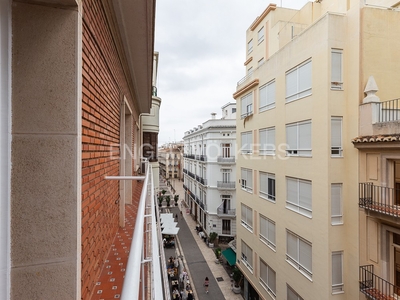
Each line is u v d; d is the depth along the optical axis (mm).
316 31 7531
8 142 1314
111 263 3002
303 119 8148
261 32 14789
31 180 1349
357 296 6609
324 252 7094
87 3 2029
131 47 4578
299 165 8328
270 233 10328
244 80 13586
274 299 9875
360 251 6582
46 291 1364
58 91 1402
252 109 12078
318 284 7312
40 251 1356
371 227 6340
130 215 5324
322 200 7230
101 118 2770
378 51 6824
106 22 3039
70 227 1404
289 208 8891
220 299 13570
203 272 16797
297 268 8383
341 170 7105
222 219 22594
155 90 13625
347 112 7102
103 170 2906
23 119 1347
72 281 1400
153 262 1262
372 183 6305
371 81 6441
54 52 1403
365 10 6762
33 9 1383
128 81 5973
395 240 5945
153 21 3762
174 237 24062
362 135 6586
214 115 25781
